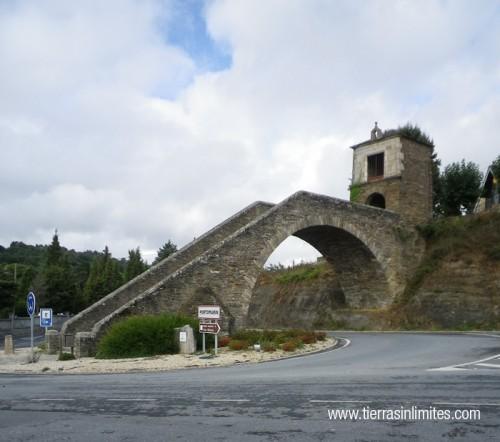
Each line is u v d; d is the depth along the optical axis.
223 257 21.69
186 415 6.84
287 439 5.55
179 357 14.66
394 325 29.55
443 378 9.50
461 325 27.61
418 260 32.06
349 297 33.12
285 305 38.47
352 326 31.39
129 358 15.10
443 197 43.03
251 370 11.74
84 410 7.40
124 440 5.72
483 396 7.66
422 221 33.09
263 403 7.47
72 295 54.62
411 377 9.70
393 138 32.91
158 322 16.22
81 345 17.02
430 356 13.85
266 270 46.19
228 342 17.53
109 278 59.53
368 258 30.44
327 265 37.94
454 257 29.75
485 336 21.80
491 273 27.81
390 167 32.75
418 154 33.62
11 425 6.59
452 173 42.78
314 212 26.30
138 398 8.24
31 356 16.56
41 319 18.06
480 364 11.79
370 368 11.37
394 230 31.28
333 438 5.55
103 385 9.92
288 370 11.44
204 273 20.86
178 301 19.81
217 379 10.20
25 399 8.54
